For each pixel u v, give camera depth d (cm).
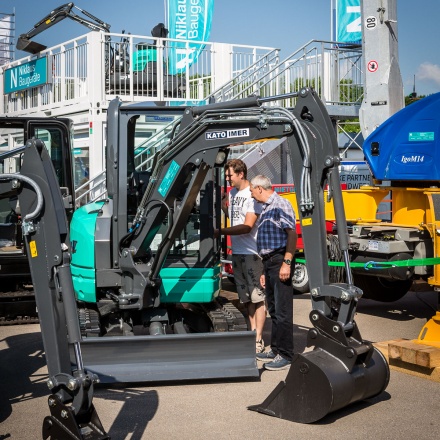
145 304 706
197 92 1805
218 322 709
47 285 470
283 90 1720
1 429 548
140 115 715
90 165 1608
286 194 1113
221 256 826
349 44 1692
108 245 714
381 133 941
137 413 585
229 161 775
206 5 1809
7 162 998
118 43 1659
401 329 904
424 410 588
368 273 895
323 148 580
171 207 691
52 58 1802
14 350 801
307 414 553
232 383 666
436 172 879
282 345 707
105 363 653
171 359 662
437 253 826
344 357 551
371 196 968
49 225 467
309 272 580
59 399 455
